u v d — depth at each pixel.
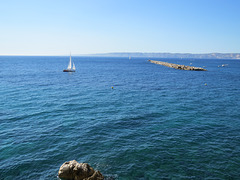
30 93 38.31
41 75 71.00
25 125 21.52
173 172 13.42
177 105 31.23
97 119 23.95
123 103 32.03
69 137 18.64
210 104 32.16
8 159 14.61
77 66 132.62
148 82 57.56
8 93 37.66
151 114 26.30
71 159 14.84
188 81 61.16
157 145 17.27
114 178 12.70
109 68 118.62
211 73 91.81
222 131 20.69
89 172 12.27
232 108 29.91
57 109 27.92
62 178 12.55
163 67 133.62
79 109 28.19
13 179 12.46
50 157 15.06
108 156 15.33
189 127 21.73
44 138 18.31
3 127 20.77
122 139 18.41
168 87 49.03
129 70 104.44
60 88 44.91
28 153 15.55
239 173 13.34
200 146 17.20
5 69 92.75
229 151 16.36
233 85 54.09
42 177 12.74
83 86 48.53
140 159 14.99
